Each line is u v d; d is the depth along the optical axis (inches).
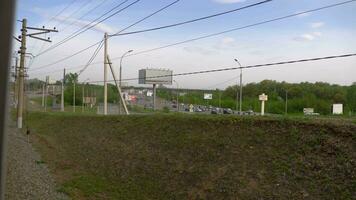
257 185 617.9
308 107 3614.7
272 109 3762.3
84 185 885.8
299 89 4119.1
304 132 680.4
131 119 1414.9
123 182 888.9
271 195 576.4
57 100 4931.1
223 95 4847.4
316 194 531.5
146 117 1331.2
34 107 4530.0
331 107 3440.0
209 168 753.0
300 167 601.6
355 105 3528.5
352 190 501.4
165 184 789.9
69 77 5059.1
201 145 868.0
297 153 639.8
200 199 671.8
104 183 907.4
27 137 1838.1
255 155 705.6
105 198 780.6
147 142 1095.6
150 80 4468.5
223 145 807.1
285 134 711.7
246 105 3951.8
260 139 748.0
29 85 6678.2
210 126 932.6
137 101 5654.5
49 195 784.3
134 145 1134.4
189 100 5408.5
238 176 671.1
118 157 1099.3
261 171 649.6
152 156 975.6
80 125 1812.3
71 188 854.5
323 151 606.2
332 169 557.6
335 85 3919.8
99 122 1653.5
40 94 6673.2
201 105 4904.0
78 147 1425.9
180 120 1088.2
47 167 1112.2
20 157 1231.5
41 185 863.7
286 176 600.1
